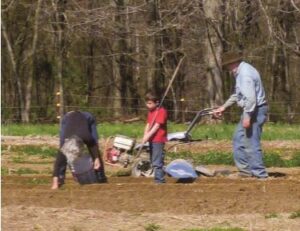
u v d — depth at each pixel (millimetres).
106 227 15719
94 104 71625
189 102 67188
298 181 22094
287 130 44938
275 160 29656
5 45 72125
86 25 59344
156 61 69562
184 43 64625
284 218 17078
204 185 20844
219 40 56250
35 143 36625
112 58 71938
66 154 20750
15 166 28156
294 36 64562
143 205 18375
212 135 40656
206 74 58562
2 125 50750
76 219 16359
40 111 69688
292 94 71938
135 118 63531
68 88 71375
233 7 55969
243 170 23250
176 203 18516
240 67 22844
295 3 54875
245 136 22969
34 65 71812
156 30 56781
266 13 53594
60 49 68875
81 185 20750
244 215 17469
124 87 72375
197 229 15602
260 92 22875
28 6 69188
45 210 17188
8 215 16422
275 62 70125
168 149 30000
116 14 56312
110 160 24625
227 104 23250
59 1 63312
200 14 54781
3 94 70688
